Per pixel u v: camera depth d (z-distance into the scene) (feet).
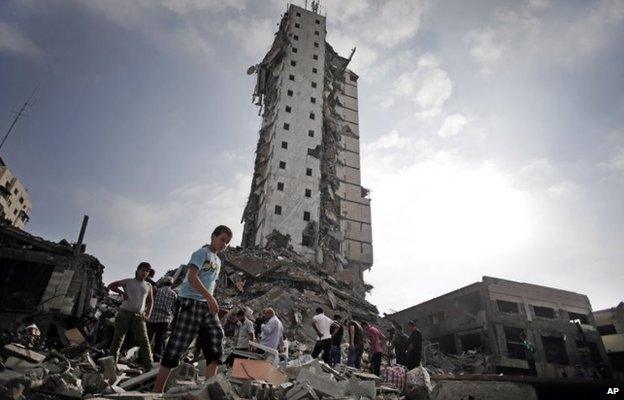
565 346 104.06
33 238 50.31
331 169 157.48
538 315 110.93
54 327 43.37
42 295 47.16
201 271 13.25
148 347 20.33
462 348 108.06
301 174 141.59
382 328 84.58
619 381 17.67
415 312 127.34
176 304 13.10
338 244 143.23
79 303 48.26
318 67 171.42
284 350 28.22
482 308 103.24
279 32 182.29
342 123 181.16
